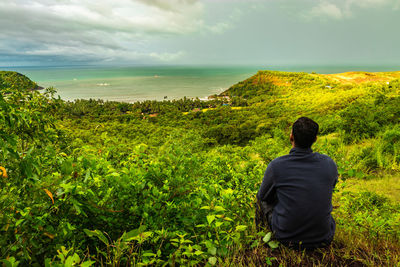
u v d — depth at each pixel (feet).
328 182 6.07
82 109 435.53
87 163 5.14
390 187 17.31
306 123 6.11
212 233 6.04
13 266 3.31
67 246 4.66
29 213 4.14
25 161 4.14
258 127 139.03
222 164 13.50
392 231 8.16
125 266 5.05
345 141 32.27
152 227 5.42
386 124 34.91
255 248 6.46
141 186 5.80
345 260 6.28
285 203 6.14
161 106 546.67
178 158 7.70
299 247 6.14
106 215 5.27
